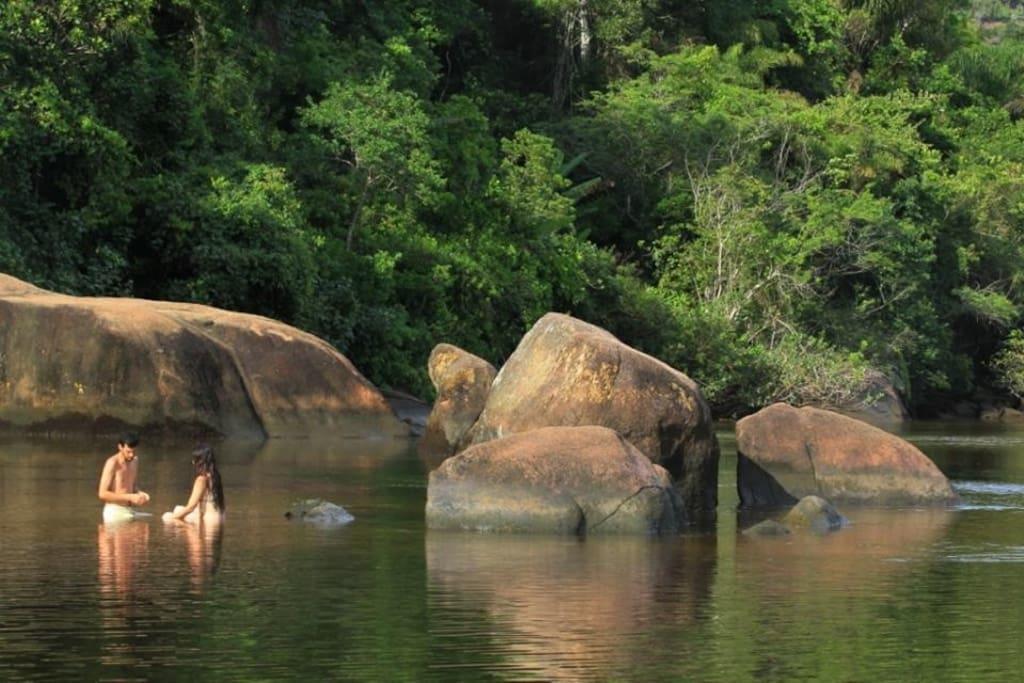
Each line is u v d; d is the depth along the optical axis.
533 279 41.66
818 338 47.09
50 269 30.36
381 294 36.34
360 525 15.69
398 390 35.84
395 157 36.94
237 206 32.69
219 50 37.12
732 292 46.75
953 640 10.75
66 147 30.38
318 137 37.84
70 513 15.97
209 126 36.34
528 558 13.79
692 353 44.59
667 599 12.03
